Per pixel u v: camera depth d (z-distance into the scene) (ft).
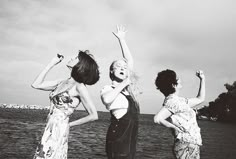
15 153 62.03
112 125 12.17
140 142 107.76
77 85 12.28
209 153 79.77
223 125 317.22
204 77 14.12
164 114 12.80
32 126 163.43
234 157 73.67
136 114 12.46
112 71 13.05
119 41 14.55
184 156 12.35
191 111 12.85
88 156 66.54
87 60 12.31
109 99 11.84
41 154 11.63
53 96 12.25
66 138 12.16
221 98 380.78
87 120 12.35
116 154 11.82
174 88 13.24
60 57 13.14
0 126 146.30
